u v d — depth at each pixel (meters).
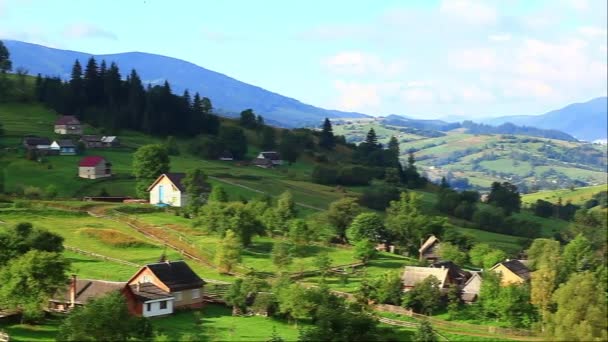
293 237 144.75
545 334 90.06
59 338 77.12
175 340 80.31
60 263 89.25
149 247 134.25
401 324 97.38
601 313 84.06
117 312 76.44
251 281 101.81
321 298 93.31
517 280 121.94
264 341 83.06
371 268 134.25
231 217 140.62
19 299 85.69
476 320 103.50
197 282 103.38
